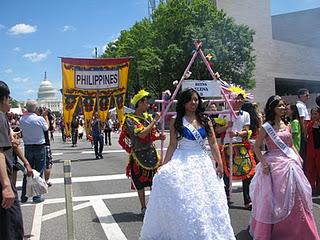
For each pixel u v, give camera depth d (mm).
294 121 8414
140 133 6562
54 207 7918
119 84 16266
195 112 5035
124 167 13250
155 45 40656
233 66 39969
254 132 7457
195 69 33094
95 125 16094
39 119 8523
